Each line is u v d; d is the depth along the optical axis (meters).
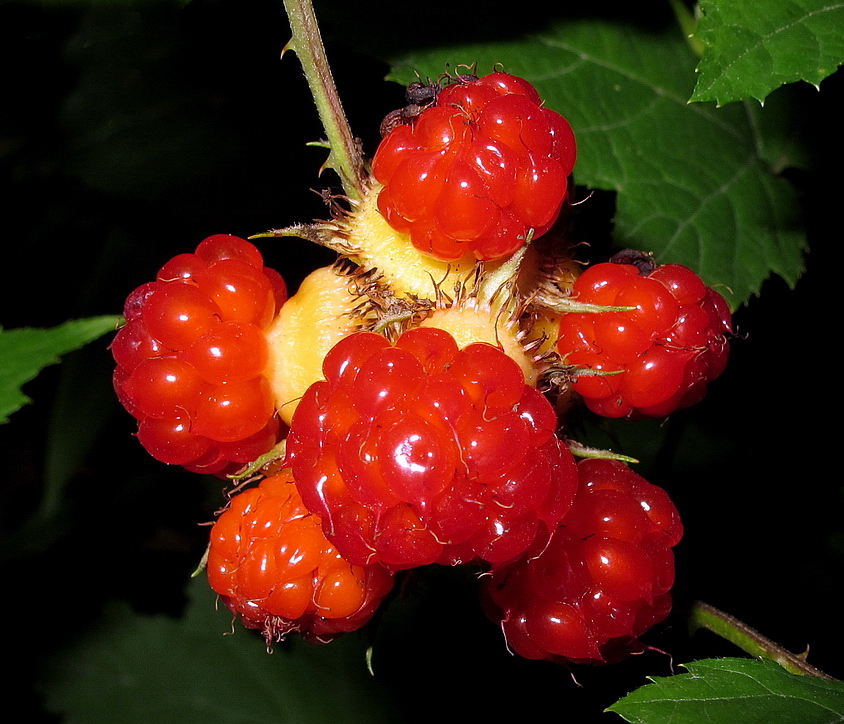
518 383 0.10
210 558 0.11
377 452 0.10
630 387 0.11
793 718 0.10
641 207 0.13
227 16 0.14
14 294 0.15
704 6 0.11
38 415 0.16
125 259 0.15
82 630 0.17
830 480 0.15
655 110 0.13
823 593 0.14
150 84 0.14
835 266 0.13
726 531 0.15
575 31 0.13
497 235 0.10
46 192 0.14
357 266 0.11
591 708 0.15
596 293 0.11
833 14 0.11
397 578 0.11
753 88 0.10
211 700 0.16
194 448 0.11
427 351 0.10
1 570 0.16
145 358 0.11
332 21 0.12
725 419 0.15
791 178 0.13
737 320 0.14
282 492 0.11
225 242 0.11
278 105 0.14
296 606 0.10
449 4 0.13
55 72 0.14
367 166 0.11
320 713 0.16
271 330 0.11
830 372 0.14
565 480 0.10
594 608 0.11
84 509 0.17
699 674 0.11
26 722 0.16
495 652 0.16
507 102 0.10
